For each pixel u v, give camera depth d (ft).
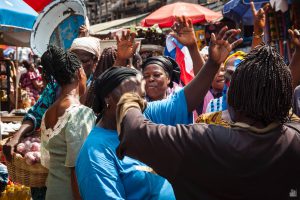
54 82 11.32
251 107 5.47
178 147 5.42
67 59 9.75
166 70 11.20
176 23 9.30
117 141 7.32
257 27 10.69
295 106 10.62
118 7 113.09
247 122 5.59
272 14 24.49
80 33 15.74
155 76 11.02
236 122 5.68
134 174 7.14
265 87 5.42
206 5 53.93
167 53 15.98
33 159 10.15
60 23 16.02
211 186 5.38
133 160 7.28
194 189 5.45
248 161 5.29
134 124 5.61
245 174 5.28
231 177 5.30
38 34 15.85
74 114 9.30
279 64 5.52
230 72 10.16
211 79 7.61
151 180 7.22
